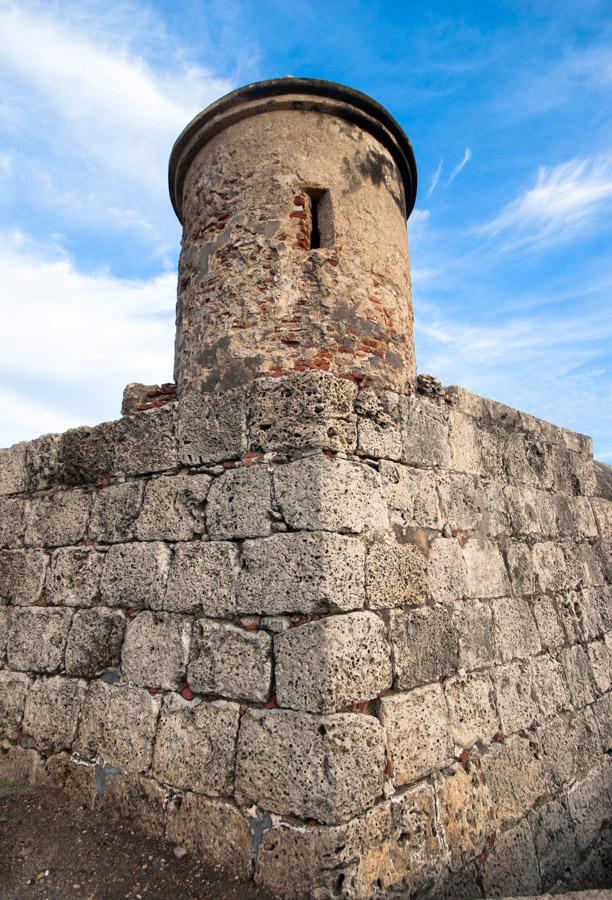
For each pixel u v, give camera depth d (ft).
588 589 17.80
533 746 13.32
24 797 12.21
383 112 15.94
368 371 13.57
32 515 15.29
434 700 11.03
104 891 9.30
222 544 11.18
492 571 14.10
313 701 9.24
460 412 14.75
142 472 13.04
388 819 9.42
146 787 10.90
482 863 10.73
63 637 13.43
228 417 11.84
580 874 13.03
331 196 14.62
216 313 13.94
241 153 15.03
